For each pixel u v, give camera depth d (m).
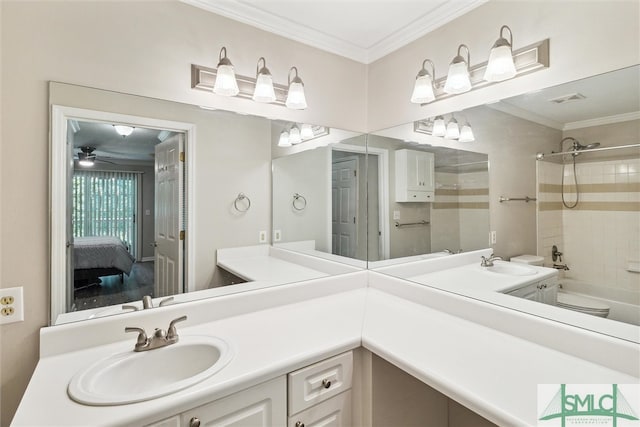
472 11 1.55
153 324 1.27
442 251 1.57
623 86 1.04
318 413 1.09
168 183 1.43
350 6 1.63
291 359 1.02
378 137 1.97
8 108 1.10
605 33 1.13
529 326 1.17
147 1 1.37
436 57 1.73
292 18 1.73
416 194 1.74
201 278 1.50
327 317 1.41
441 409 1.46
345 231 1.94
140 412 0.78
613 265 1.04
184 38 1.47
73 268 1.20
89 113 1.25
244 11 1.62
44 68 1.16
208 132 1.53
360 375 1.22
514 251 1.30
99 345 1.17
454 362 1.00
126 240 1.32
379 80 2.08
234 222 1.60
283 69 1.80
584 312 1.10
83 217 1.23
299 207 1.81
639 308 0.99
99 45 1.27
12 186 1.10
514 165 1.31
